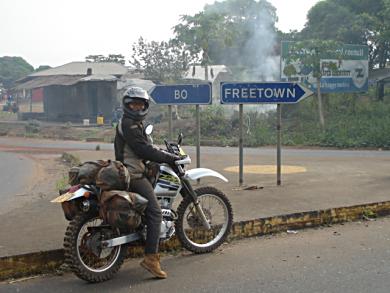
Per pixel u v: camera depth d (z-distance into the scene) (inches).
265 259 236.7
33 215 301.4
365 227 296.7
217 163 583.8
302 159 631.2
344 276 211.0
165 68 1710.1
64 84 1625.2
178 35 1541.6
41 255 223.6
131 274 220.2
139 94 216.2
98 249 207.6
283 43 1155.9
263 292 195.3
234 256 243.0
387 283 202.5
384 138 934.4
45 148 968.9
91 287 205.3
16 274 218.1
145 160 222.1
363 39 1425.9
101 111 1657.2
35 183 521.7
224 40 1537.9
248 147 979.9
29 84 1781.5
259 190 373.4
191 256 244.4
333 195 349.7
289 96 390.9
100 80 1595.7
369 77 1352.1
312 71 1167.6
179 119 1352.1
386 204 328.5
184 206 242.5
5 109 2406.5
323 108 1246.3
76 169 211.2
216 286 203.3
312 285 201.3
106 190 205.8
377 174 456.1
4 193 454.9
